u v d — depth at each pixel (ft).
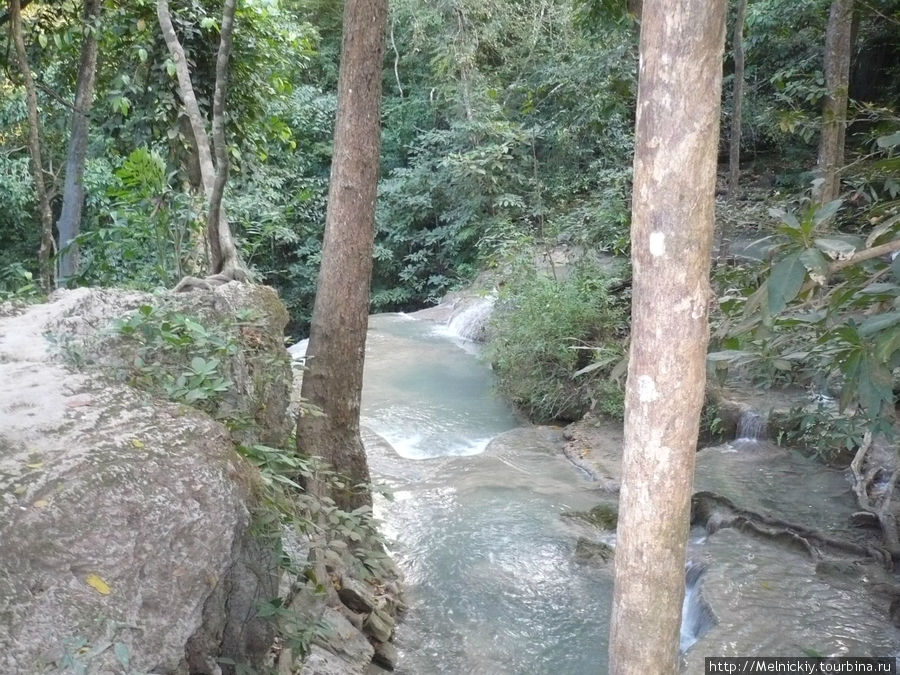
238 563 7.86
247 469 8.18
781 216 7.85
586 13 34.04
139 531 6.62
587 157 51.55
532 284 33.91
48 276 20.49
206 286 14.58
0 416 7.70
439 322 48.60
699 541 20.79
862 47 44.16
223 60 15.60
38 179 20.49
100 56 25.90
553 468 26.30
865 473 22.21
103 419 7.93
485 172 49.08
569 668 15.53
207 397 9.87
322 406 16.93
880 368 7.46
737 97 31.07
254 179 29.58
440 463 26.37
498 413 32.32
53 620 5.68
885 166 8.98
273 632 8.59
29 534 6.09
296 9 60.59
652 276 5.80
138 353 10.88
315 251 58.23
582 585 18.66
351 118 16.01
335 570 15.52
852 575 17.75
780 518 20.33
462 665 15.44
